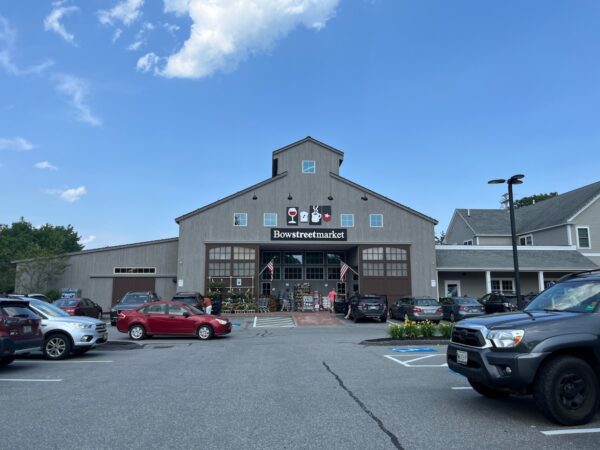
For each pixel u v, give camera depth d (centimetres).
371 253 3098
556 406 563
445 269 3147
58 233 6250
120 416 625
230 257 3000
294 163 3159
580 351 600
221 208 3052
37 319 1045
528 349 577
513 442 516
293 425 582
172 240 3158
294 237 3055
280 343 1523
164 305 1747
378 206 3152
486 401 705
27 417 622
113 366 1060
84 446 507
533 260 3291
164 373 959
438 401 705
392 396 739
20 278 2966
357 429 565
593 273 720
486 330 619
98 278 3088
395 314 2742
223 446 505
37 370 1010
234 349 1375
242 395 750
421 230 3152
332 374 936
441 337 1491
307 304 3119
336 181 3161
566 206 3822
